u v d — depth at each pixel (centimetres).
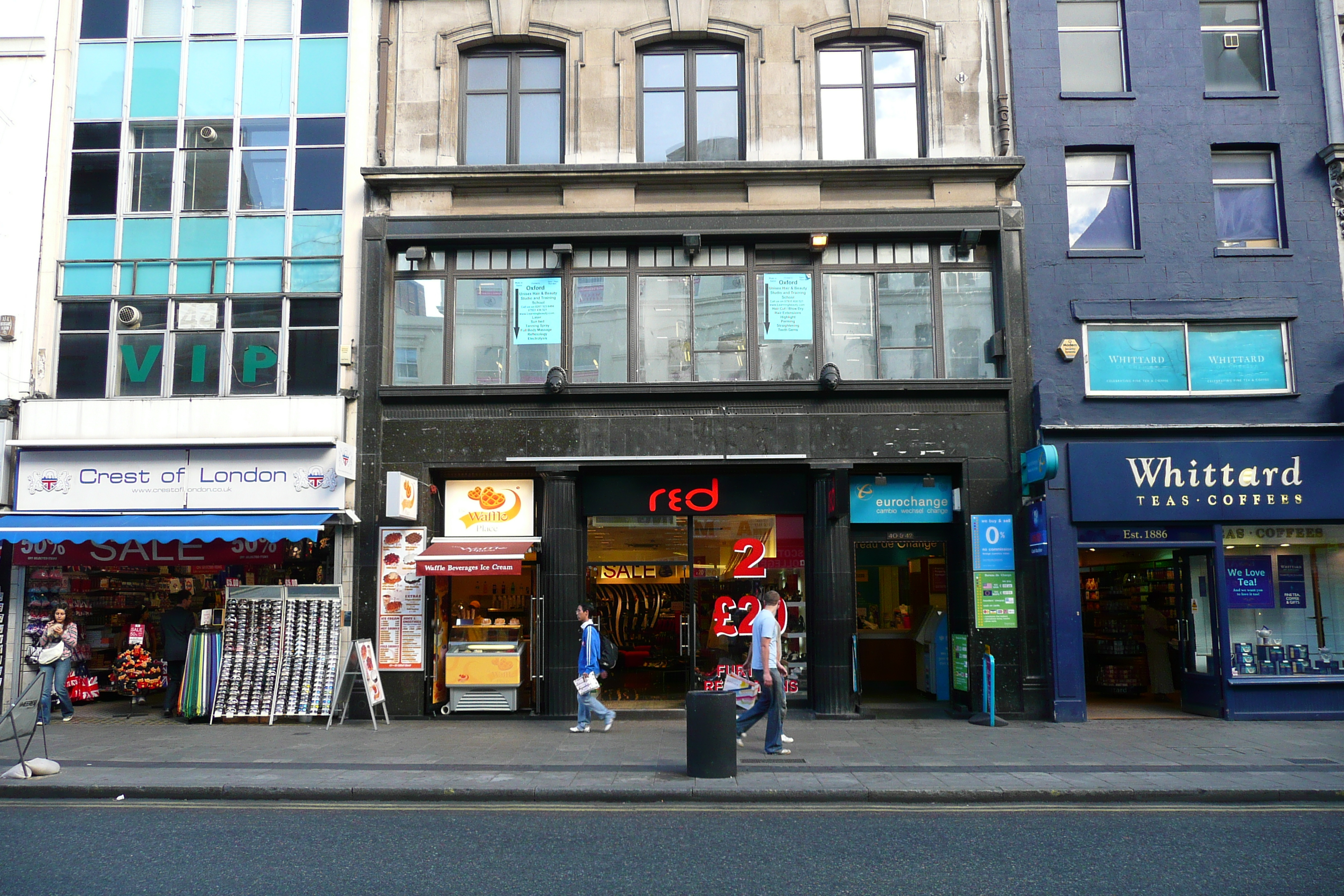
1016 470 1481
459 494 1539
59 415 1531
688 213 1534
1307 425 1462
